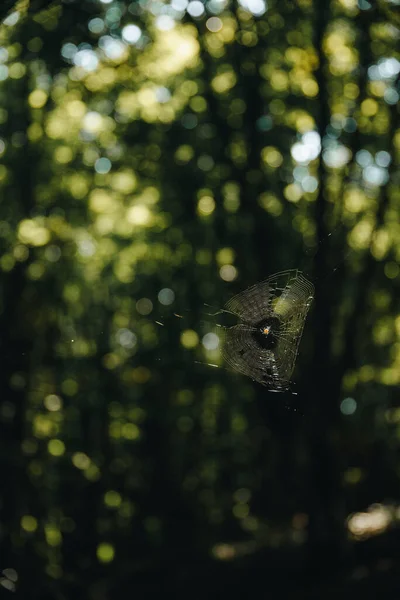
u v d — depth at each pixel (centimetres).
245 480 1268
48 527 1049
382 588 891
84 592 995
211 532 1254
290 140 1150
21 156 1166
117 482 1216
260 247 1142
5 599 916
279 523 1218
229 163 1159
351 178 1041
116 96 1196
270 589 955
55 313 1156
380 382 1217
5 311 1127
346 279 1050
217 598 962
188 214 1211
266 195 1152
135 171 1224
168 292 1248
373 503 1237
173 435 1289
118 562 1143
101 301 1243
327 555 993
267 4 1088
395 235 1114
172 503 1278
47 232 1173
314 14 1066
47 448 1099
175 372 1266
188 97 1174
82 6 1009
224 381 1264
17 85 1138
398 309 1143
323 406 1005
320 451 1012
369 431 1232
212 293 1204
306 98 1120
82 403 1189
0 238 1156
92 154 1220
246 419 1271
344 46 1089
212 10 1116
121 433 1239
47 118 1168
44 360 1123
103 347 1232
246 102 1135
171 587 996
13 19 730
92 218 1220
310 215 1100
